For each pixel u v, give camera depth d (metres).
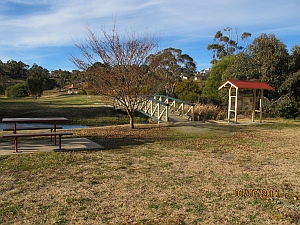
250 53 20.97
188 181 5.14
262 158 7.04
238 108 15.14
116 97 12.57
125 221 3.54
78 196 4.36
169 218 3.62
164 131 11.81
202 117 16.25
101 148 8.05
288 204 4.11
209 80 25.41
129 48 12.27
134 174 5.54
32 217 3.63
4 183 4.92
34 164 6.11
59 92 62.91
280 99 18.00
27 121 8.05
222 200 4.25
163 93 26.22
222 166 6.22
